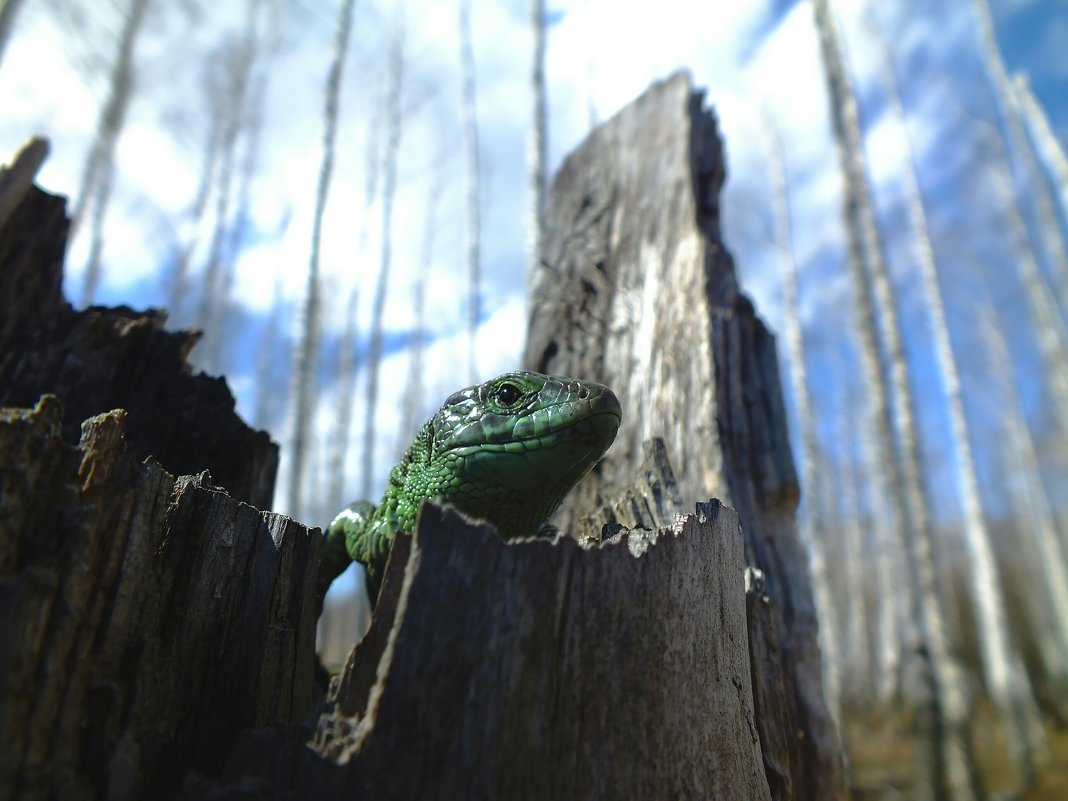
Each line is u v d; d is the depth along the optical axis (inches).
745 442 3.9
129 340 4.0
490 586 1.8
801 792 3.2
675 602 2.1
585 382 2.9
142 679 1.9
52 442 1.8
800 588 3.7
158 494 2.1
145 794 1.9
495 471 2.9
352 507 3.7
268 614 2.3
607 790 1.8
